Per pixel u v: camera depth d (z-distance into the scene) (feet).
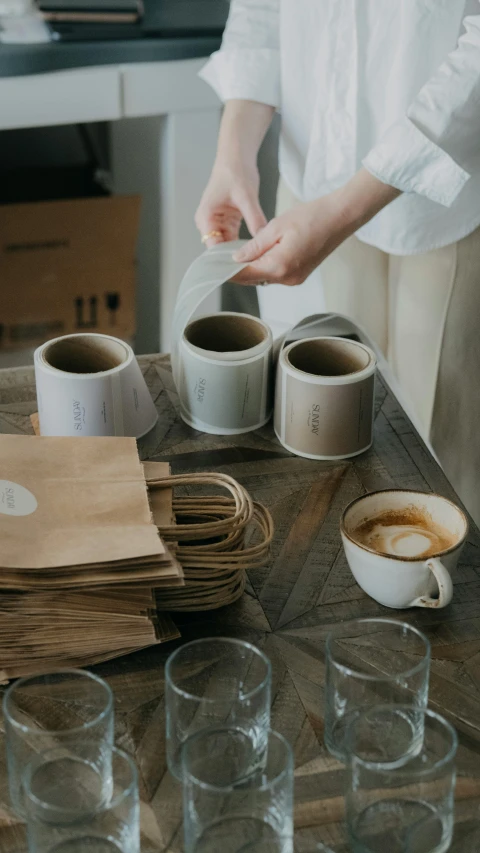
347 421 3.57
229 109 4.87
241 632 2.81
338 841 2.21
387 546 2.89
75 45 6.27
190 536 2.75
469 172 4.18
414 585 2.78
